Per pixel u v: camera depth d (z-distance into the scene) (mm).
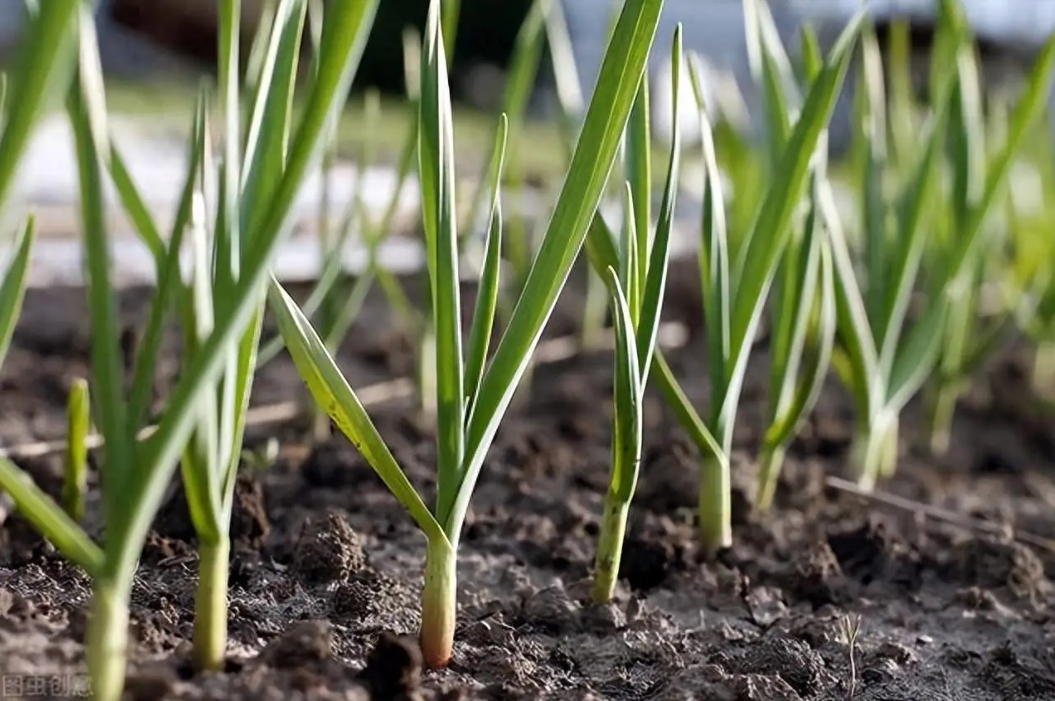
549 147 2916
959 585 697
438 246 527
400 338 1232
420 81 531
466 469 545
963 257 801
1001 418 1138
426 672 553
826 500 804
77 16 444
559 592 625
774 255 652
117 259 1479
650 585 675
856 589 687
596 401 1070
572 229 533
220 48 503
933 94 856
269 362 1101
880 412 807
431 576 552
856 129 897
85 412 653
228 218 495
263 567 637
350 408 522
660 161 2148
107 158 531
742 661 586
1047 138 1132
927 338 812
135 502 462
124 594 470
